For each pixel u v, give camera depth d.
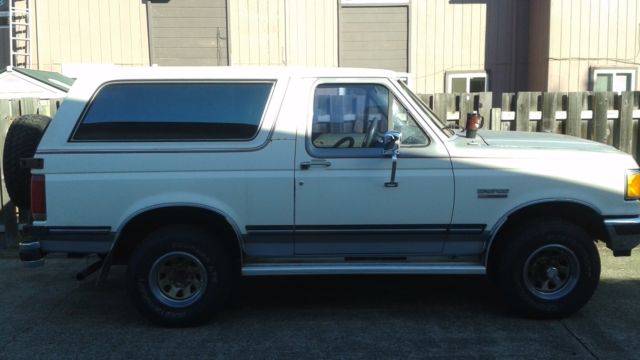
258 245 4.78
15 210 7.25
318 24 12.62
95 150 4.62
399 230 4.72
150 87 4.74
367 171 4.66
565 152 4.73
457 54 12.86
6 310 5.30
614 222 4.73
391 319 4.96
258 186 4.66
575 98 7.50
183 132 4.69
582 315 4.97
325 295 5.61
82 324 4.95
